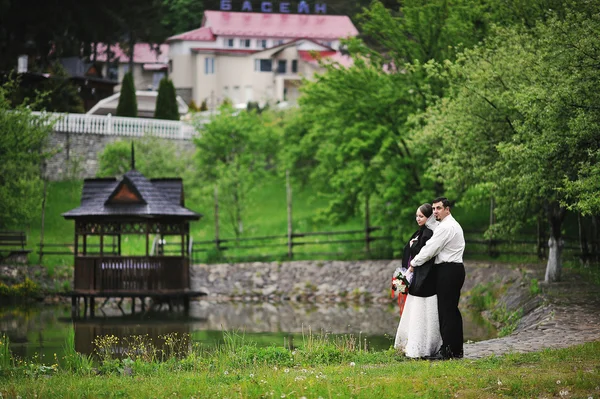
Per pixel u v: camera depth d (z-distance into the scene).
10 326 34.03
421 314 18.59
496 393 13.79
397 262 47.94
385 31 47.69
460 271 18.44
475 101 31.94
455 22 43.78
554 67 27.02
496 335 28.38
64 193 66.81
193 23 156.62
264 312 39.91
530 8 38.62
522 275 37.50
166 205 41.50
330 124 49.25
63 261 50.31
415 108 46.66
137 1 130.62
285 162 60.75
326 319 35.91
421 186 47.59
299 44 134.88
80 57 124.00
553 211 34.06
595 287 32.19
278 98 132.88
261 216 65.81
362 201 50.97
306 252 52.94
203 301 46.44
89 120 71.81
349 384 14.58
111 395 14.47
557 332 22.69
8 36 117.94
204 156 66.88
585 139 26.11
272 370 16.98
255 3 153.00
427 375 15.32
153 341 28.58
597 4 26.80
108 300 45.91
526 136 27.91
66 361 20.98
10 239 49.88
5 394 14.62
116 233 41.62
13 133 48.94
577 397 13.24
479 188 32.91
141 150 67.81
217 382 15.86
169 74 139.75
